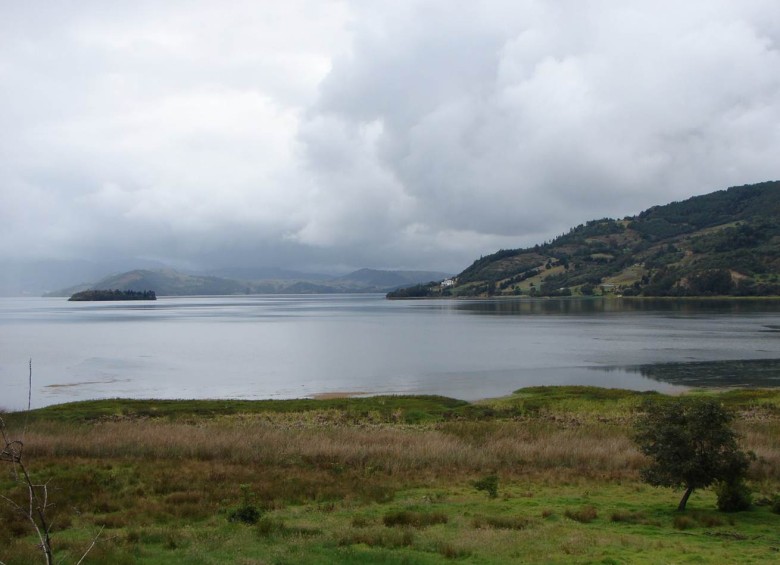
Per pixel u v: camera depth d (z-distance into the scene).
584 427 36.59
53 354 98.56
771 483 22.72
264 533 16.14
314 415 44.25
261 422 40.12
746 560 13.45
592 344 107.06
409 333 137.62
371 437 32.22
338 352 100.25
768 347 97.25
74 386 65.94
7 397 58.94
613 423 39.31
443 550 14.21
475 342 114.38
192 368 80.88
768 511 18.92
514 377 70.31
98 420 42.44
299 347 109.12
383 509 19.91
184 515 18.53
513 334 130.38
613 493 22.44
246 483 23.11
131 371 78.12
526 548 14.45
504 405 48.34
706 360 82.81
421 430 36.22
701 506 20.16
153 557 13.62
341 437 32.19
